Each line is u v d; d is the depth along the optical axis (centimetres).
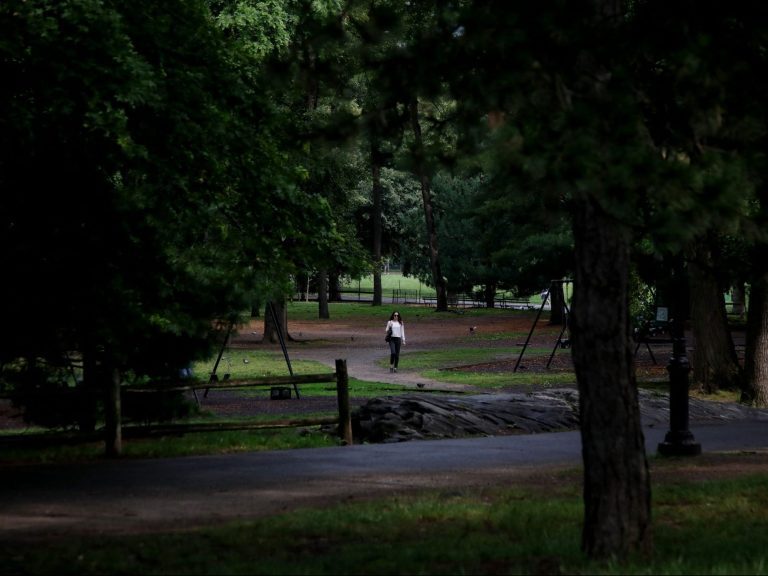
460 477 1465
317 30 939
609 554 885
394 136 936
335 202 4944
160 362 1927
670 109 892
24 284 1766
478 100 827
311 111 4372
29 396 1734
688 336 5356
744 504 1201
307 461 1658
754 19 843
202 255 1825
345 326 7619
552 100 802
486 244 7425
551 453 1769
